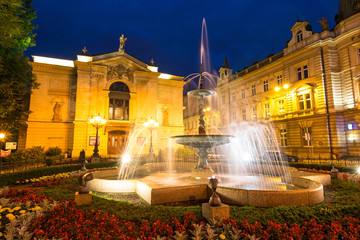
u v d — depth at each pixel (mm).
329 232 4273
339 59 25438
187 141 9758
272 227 4328
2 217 4867
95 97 27969
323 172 11461
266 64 35562
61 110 28250
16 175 10469
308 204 6164
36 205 5754
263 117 34906
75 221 4742
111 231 4230
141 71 31016
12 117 16938
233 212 4996
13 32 10758
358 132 23109
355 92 23609
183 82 35125
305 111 27750
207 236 4023
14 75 15156
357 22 23656
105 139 28031
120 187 8680
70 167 13812
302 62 28469
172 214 5027
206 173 9633
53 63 28719
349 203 6402
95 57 29188
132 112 30125
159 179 9742
